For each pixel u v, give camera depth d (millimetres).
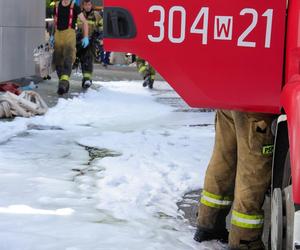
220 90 3469
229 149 4160
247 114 3732
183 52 3463
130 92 13797
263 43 3381
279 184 3604
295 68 3258
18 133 8117
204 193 4305
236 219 3939
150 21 3475
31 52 14328
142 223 4637
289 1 3316
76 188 5508
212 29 3412
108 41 3545
